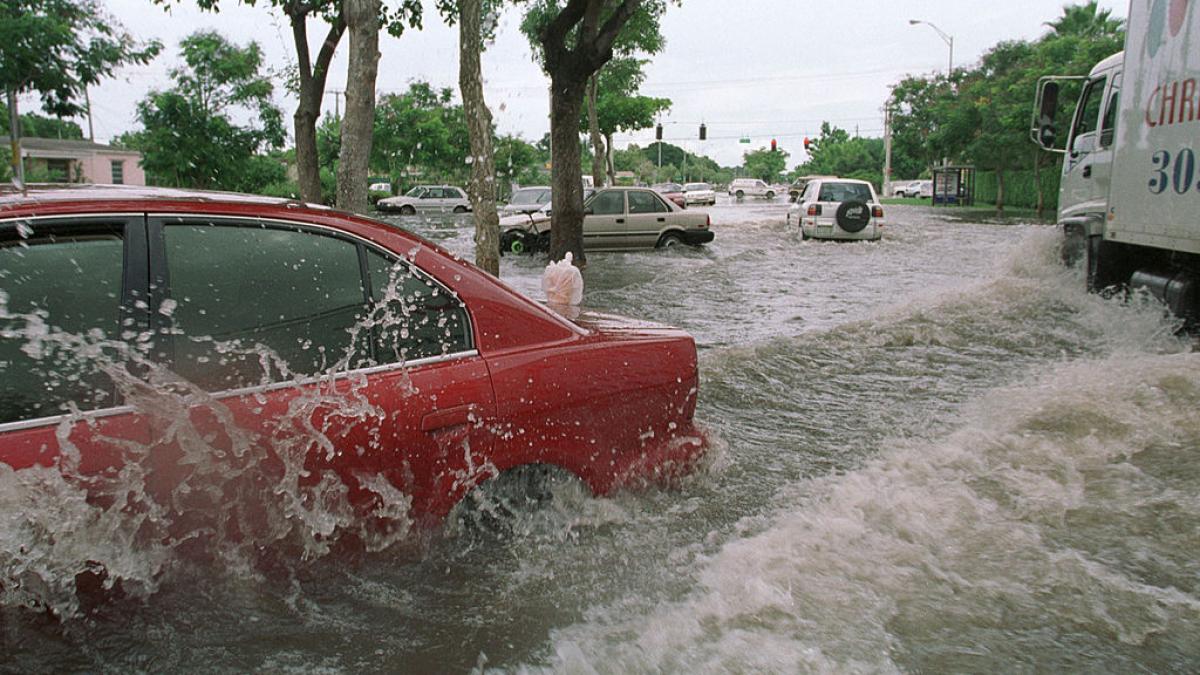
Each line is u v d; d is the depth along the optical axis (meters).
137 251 2.66
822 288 12.91
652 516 3.68
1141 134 7.79
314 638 2.74
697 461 3.90
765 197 77.81
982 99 41.69
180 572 2.61
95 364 2.52
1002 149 39.03
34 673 2.41
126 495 2.49
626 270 15.70
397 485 2.98
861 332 8.75
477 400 3.14
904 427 5.48
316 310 2.92
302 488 2.78
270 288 2.86
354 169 9.95
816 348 8.03
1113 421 5.26
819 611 2.98
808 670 2.62
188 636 2.63
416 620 2.88
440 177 56.25
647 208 19.42
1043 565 3.38
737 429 5.42
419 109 50.41
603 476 3.54
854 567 3.31
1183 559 3.49
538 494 3.41
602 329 3.68
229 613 2.70
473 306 3.27
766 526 3.71
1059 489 4.20
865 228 21.45
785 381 6.79
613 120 44.72
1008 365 7.39
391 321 3.07
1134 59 7.94
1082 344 8.23
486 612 2.95
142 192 2.82
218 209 2.84
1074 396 5.81
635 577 3.22
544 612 2.97
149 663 2.53
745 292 12.48
